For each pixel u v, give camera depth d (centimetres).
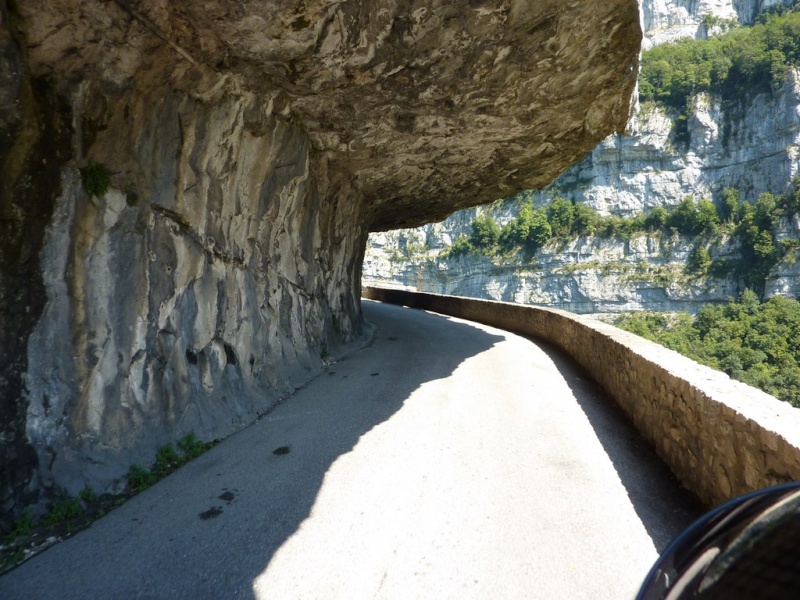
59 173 418
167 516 414
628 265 10781
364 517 415
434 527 400
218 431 595
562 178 12700
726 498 368
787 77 9869
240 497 448
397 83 730
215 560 353
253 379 727
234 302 695
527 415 691
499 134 987
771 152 10044
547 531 393
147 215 515
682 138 11169
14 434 388
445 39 645
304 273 976
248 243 738
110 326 475
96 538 379
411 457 539
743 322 7838
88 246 450
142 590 319
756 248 9250
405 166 1123
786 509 163
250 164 700
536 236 11794
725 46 11331
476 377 927
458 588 324
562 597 316
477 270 12644
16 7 355
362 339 1338
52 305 420
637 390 624
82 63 419
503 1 603
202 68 533
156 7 436
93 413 455
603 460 530
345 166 1030
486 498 448
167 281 552
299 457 538
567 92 870
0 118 354
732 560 153
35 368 406
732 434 358
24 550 358
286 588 324
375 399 763
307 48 584
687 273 10156
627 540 379
